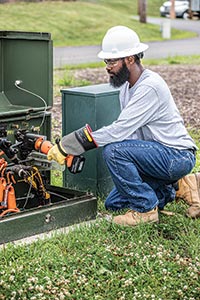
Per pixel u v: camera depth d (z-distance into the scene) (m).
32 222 5.07
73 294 4.33
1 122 5.32
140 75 5.25
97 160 5.96
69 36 26.73
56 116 10.05
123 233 5.16
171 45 25.72
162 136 5.25
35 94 5.70
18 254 4.76
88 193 5.57
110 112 5.99
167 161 5.22
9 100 5.84
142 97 5.12
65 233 5.13
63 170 5.69
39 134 5.66
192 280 4.54
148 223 5.31
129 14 39.69
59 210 5.24
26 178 5.45
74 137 5.07
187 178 5.61
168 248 5.00
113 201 5.67
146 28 30.42
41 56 5.61
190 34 30.77
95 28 28.39
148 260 4.76
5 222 4.91
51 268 4.64
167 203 5.82
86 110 5.92
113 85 5.28
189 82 14.61
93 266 4.66
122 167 5.20
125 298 4.33
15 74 5.79
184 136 5.32
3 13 28.23
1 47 5.81
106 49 5.20
